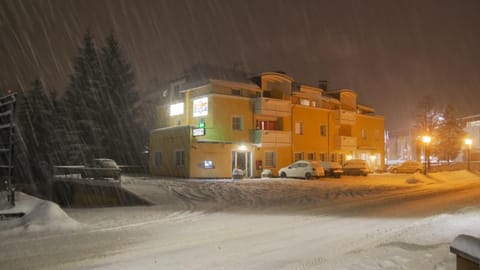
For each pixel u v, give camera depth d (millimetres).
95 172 29359
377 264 7387
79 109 51812
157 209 17078
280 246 9438
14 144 14250
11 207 13711
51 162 50812
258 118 40938
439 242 9305
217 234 11016
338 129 49656
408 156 100375
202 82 38438
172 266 7680
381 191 25812
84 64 53625
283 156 41781
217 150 36219
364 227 12117
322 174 37562
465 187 29422
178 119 42312
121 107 54281
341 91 51281
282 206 18094
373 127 55688
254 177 38938
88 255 8562
